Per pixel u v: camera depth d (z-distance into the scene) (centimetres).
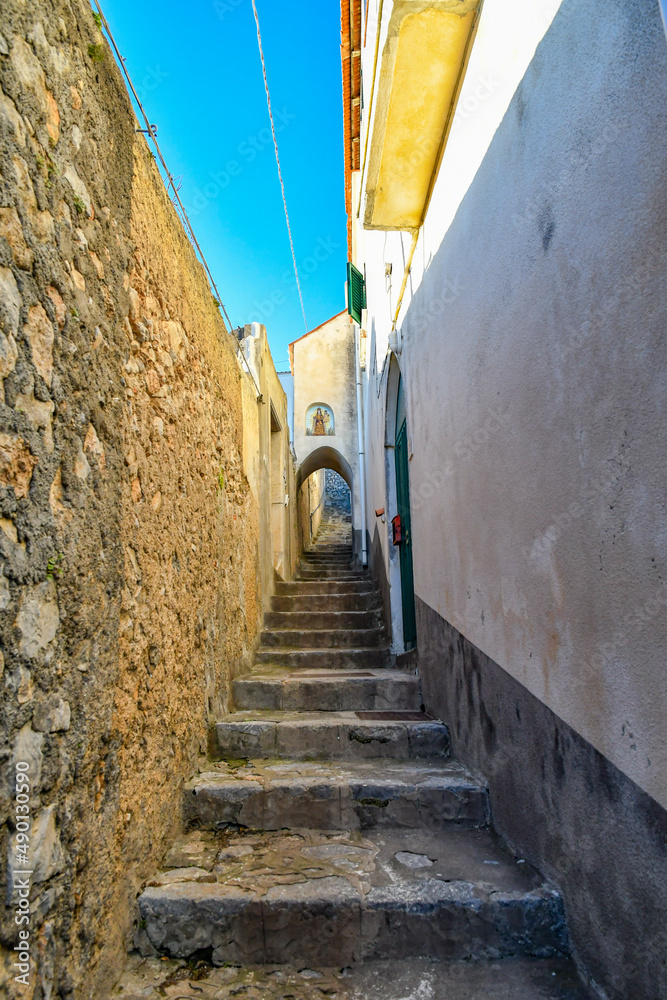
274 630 513
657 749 121
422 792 237
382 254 559
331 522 1941
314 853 216
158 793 209
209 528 310
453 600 277
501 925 174
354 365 1177
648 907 126
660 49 113
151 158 230
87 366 159
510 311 198
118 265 187
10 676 116
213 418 335
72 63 158
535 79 174
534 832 190
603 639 142
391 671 425
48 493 135
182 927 179
